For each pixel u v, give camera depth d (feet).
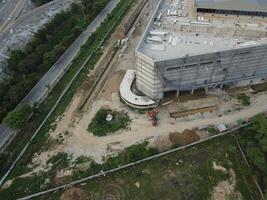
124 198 286.87
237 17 373.61
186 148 325.42
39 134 351.87
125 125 352.08
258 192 286.25
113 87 402.93
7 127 363.97
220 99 375.45
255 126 326.65
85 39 501.97
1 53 488.02
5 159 328.29
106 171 306.76
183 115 360.28
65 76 428.56
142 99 372.17
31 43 477.36
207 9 374.02
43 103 390.63
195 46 344.69
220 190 288.30
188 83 363.35
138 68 352.08
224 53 332.19
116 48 471.62
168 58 325.21
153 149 322.96
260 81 393.70
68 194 290.35
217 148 323.98
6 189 299.58
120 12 564.71
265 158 310.45
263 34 350.23
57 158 323.57
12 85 409.49
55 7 603.26
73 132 349.41
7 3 623.77
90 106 379.35
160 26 370.73
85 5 589.32
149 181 298.76
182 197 284.61
